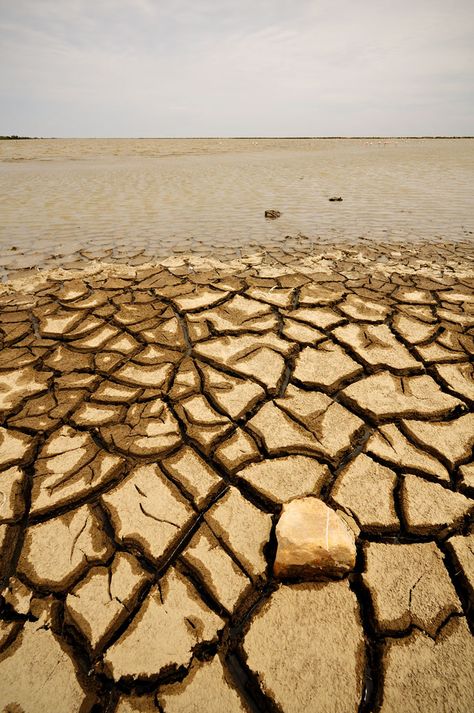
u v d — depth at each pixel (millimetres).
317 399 2125
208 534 1432
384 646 1128
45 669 1088
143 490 1596
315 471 1691
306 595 1242
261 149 29938
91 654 1120
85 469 1688
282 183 10000
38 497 1565
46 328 2824
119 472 1688
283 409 2049
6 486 1607
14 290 3467
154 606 1223
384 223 5844
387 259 4270
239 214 6430
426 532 1435
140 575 1307
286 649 1122
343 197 8008
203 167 14367
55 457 1752
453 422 1939
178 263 4152
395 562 1337
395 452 1771
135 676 1075
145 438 1852
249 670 1087
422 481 1633
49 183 9945
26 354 2518
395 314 3006
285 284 3592
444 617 1188
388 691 1044
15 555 1385
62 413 2010
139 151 26719
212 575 1302
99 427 1921
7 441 1839
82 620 1189
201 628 1171
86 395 2148
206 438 1854
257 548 1386
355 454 1787
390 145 39000
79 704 1029
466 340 2627
